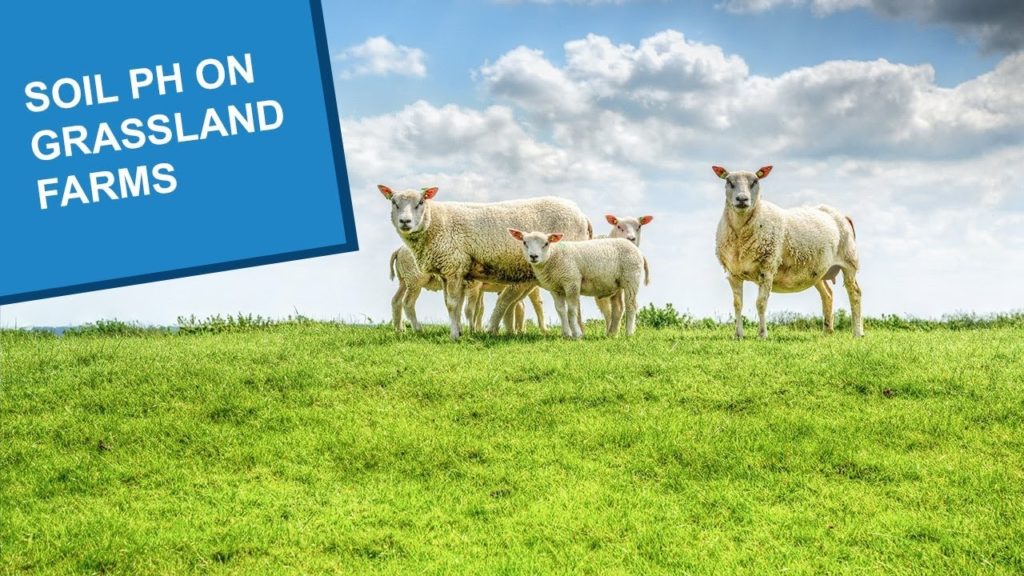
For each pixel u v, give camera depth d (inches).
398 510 288.0
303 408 384.8
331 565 247.8
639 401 383.6
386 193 542.9
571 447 338.3
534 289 619.5
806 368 416.8
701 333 605.0
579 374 415.5
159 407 384.8
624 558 251.6
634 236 633.0
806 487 299.1
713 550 255.1
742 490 297.0
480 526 275.0
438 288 601.0
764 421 353.1
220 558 254.5
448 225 530.6
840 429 343.3
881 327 698.2
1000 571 236.2
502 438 346.3
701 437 338.0
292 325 698.2
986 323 711.1
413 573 239.8
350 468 325.4
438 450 334.6
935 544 253.9
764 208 534.6
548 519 276.2
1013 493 286.7
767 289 545.3
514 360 447.2
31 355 495.8
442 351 480.4
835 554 250.5
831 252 574.9
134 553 253.8
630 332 557.3
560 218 569.0
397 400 393.7
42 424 364.2
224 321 716.0
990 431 339.9
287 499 296.7
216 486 311.0
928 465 309.7
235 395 397.1
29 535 265.4
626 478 309.0
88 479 314.2
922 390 384.5
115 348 514.0
